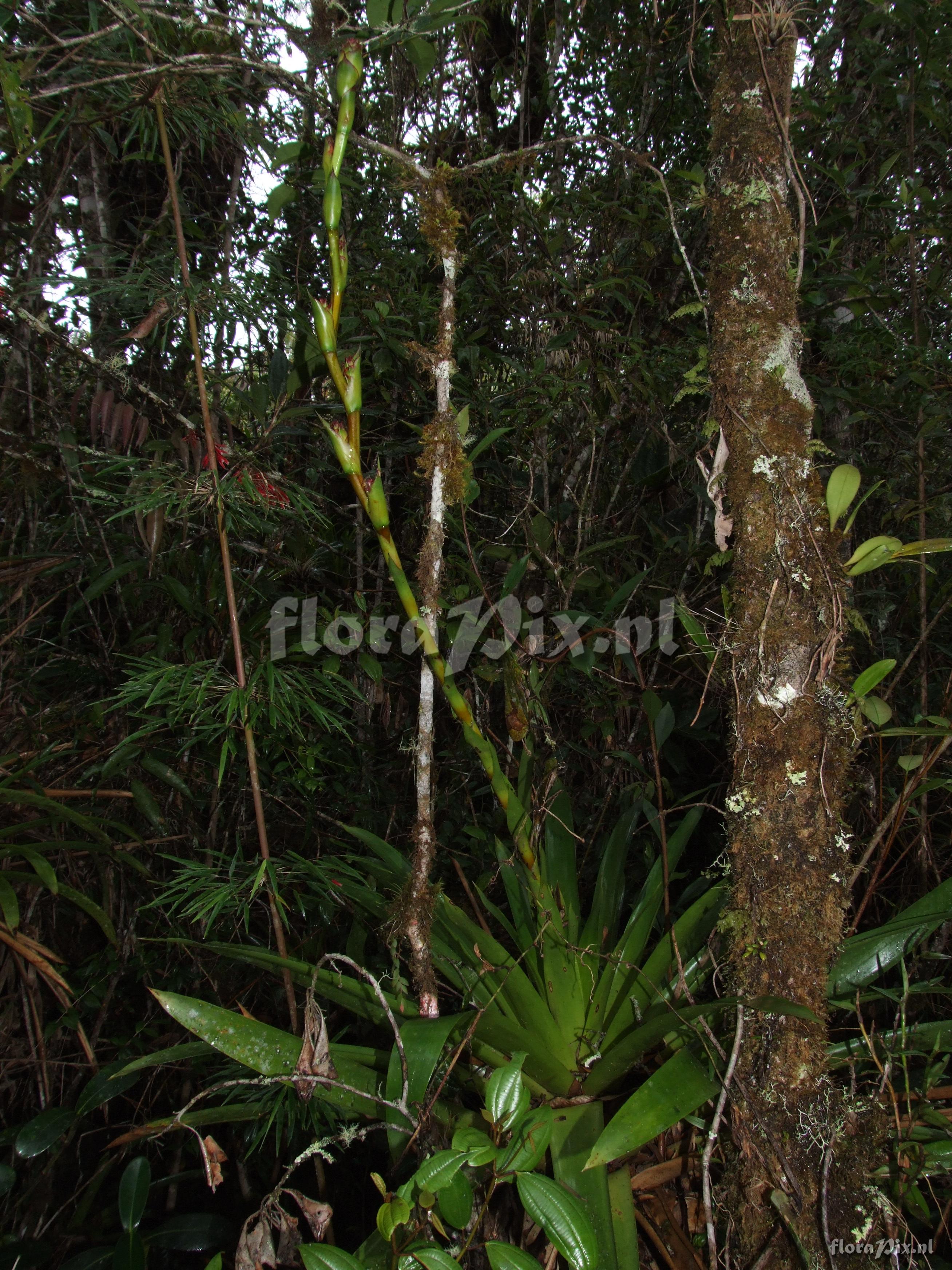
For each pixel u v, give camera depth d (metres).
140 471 1.49
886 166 2.09
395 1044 1.10
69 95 1.68
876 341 2.27
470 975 1.43
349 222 2.64
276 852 2.26
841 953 1.26
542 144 1.33
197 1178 1.81
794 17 1.25
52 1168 1.64
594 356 2.42
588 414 2.49
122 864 1.87
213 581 1.88
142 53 1.55
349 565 2.46
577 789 2.46
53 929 1.97
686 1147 1.26
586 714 2.27
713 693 1.95
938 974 1.66
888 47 2.33
